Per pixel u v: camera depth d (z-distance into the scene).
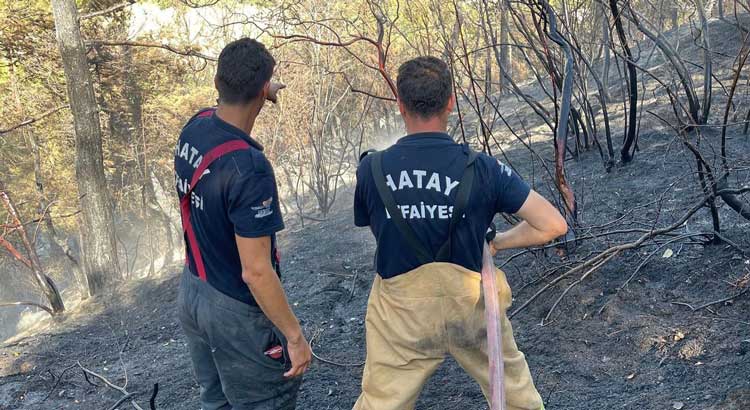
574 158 6.57
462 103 10.41
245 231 2.25
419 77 2.21
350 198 9.53
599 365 3.55
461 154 2.23
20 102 13.72
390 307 2.35
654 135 6.46
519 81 13.15
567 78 3.77
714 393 3.07
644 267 4.20
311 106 8.72
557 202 4.39
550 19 3.84
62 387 4.83
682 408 3.03
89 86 9.39
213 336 2.51
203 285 2.49
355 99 9.86
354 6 8.52
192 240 2.47
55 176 16.64
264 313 2.42
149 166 15.75
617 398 3.25
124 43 9.52
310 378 4.07
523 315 4.18
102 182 9.49
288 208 10.36
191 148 2.38
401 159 2.24
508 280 4.60
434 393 3.64
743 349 3.31
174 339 5.44
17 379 5.12
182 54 9.73
